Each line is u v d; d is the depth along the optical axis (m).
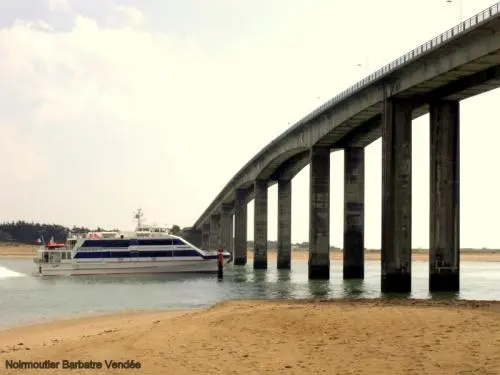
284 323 24.48
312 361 18.02
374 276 85.75
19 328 33.06
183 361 18.62
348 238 73.56
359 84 60.75
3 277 84.06
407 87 52.41
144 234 85.00
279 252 106.06
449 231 53.19
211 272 87.06
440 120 53.62
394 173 54.84
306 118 76.06
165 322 27.70
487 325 22.52
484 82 47.78
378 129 67.31
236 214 128.62
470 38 44.03
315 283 69.44
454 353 18.17
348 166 73.75
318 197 75.31
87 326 32.62
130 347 21.36
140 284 69.88
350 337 21.22
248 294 55.94
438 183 53.34
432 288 53.25
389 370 16.62
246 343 21.09
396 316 24.66
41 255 84.12
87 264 82.69
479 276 94.06
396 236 54.38
